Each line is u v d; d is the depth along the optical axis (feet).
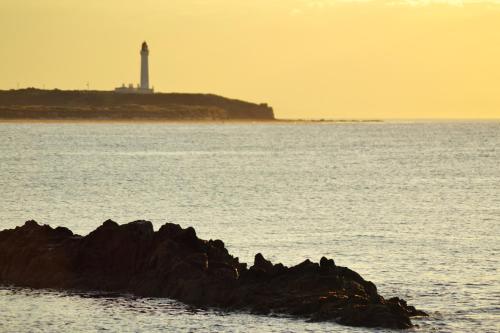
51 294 488.85
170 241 494.59
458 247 625.82
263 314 440.04
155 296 478.59
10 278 516.32
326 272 464.24
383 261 576.20
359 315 424.46
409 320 429.38
